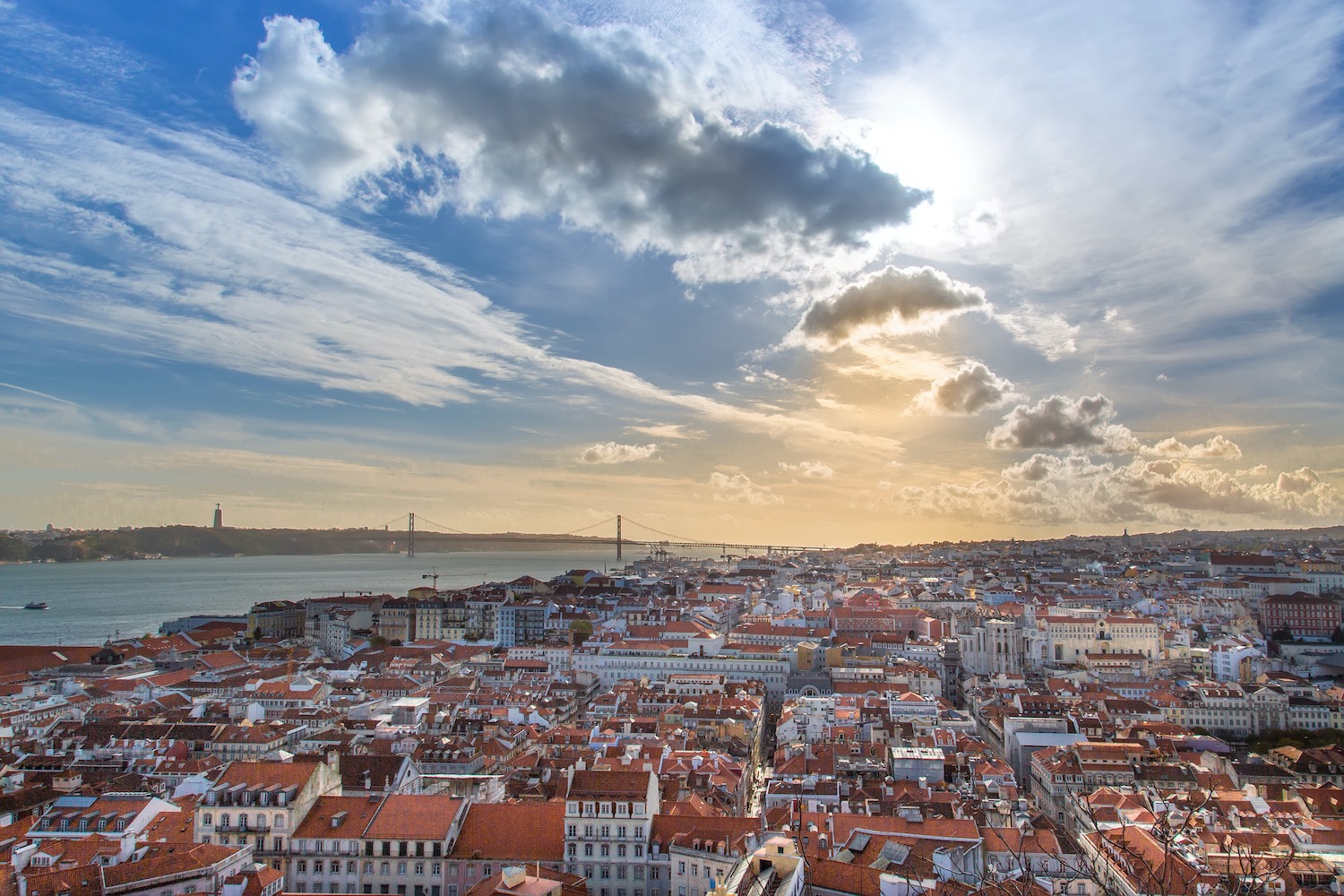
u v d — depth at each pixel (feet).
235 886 572.10
